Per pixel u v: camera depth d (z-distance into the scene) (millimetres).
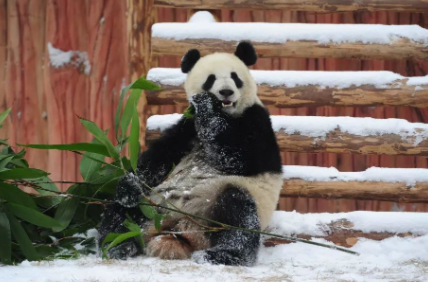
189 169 9227
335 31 11703
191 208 8805
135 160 8727
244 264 8273
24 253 8625
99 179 9484
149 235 8758
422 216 10086
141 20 12875
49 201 9531
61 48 14578
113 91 14555
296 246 9578
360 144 11031
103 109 14539
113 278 7086
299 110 14000
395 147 11023
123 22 14516
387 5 12156
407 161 13844
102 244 8453
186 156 9547
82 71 14617
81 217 9664
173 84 11539
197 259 8195
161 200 8969
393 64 13977
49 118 14570
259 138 9102
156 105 12445
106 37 14570
